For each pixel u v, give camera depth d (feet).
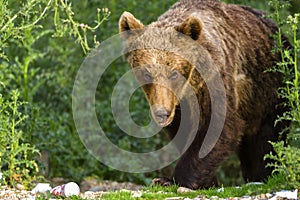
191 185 40.40
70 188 36.47
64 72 56.59
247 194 35.68
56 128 51.90
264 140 45.52
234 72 41.09
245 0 50.65
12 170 39.83
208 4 42.80
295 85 38.22
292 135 39.22
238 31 42.86
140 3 56.08
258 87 43.55
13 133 39.73
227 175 56.65
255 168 46.62
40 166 45.83
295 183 35.17
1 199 35.50
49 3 39.81
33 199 35.70
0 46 40.19
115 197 36.06
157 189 38.68
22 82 53.57
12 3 46.60
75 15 53.21
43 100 55.98
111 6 56.49
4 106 40.22
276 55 44.73
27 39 49.70
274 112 44.91
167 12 41.93
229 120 40.11
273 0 40.19
